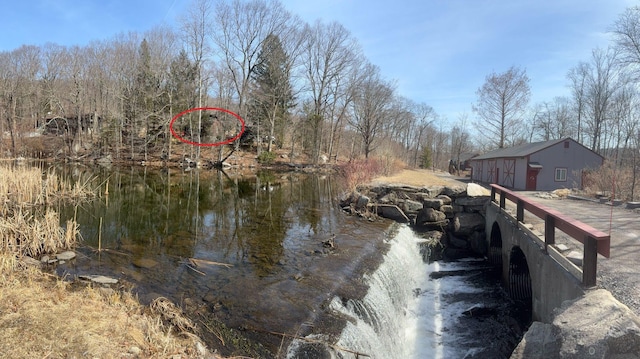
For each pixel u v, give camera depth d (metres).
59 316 3.79
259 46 39.81
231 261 7.18
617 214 10.62
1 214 9.59
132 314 4.36
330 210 13.41
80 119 36.34
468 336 6.49
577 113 41.66
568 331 3.51
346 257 7.66
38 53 39.31
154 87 35.59
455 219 11.91
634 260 6.02
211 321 4.63
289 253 7.82
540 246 6.23
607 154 35.88
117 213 11.59
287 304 5.22
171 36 37.28
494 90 44.91
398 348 6.12
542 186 22.86
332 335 4.55
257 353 4.04
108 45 39.94
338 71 42.06
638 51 21.52
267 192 18.38
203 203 14.39
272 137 40.53
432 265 10.62
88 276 5.71
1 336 3.19
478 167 32.38
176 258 7.21
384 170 20.77
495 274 9.66
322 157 40.34
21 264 5.69
